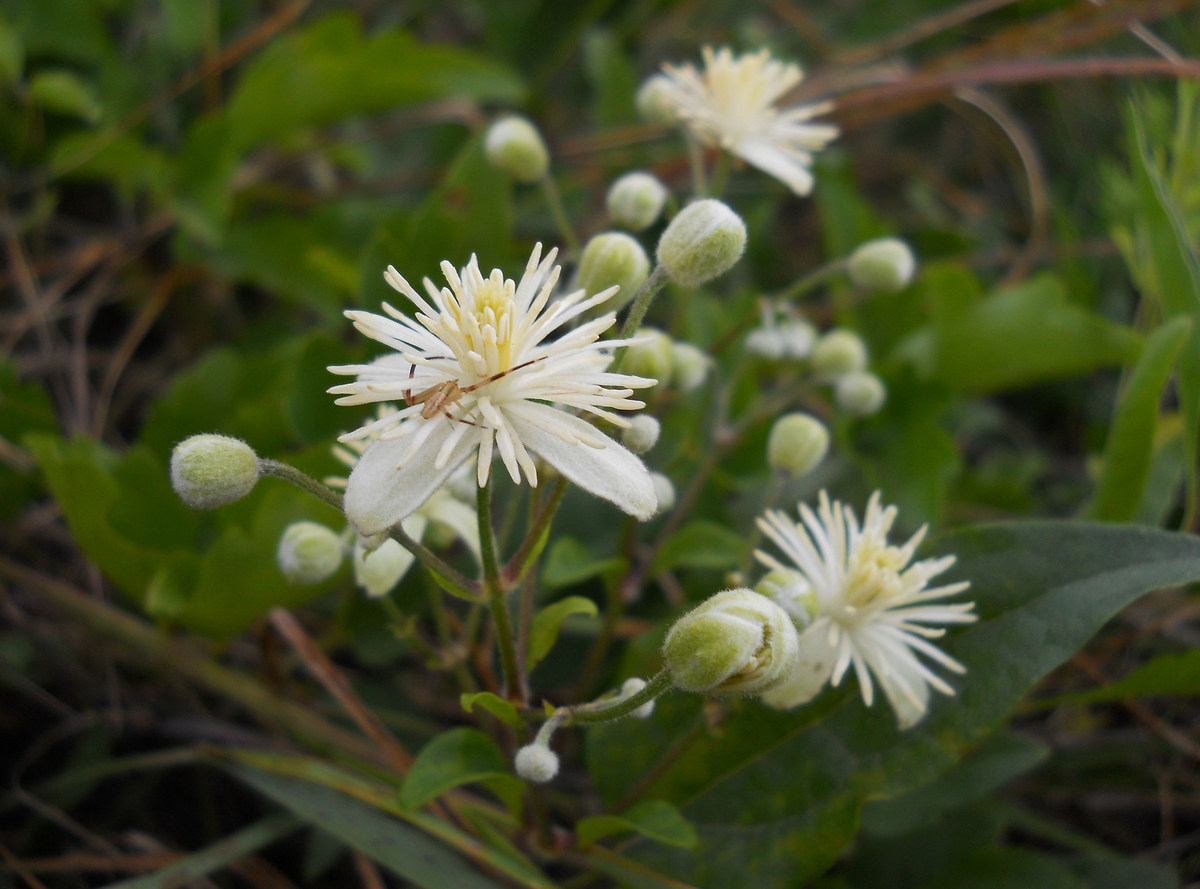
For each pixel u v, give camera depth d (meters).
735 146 0.14
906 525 0.15
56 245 0.19
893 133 0.24
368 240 0.18
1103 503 0.14
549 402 0.11
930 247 0.20
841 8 0.24
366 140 0.19
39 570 0.15
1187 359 0.14
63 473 0.13
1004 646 0.12
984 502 0.17
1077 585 0.11
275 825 0.13
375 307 0.14
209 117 0.17
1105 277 0.21
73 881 0.14
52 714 0.14
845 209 0.19
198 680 0.14
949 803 0.13
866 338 0.19
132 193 0.17
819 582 0.12
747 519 0.15
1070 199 0.22
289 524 0.13
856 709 0.12
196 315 0.19
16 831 0.14
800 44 0.23
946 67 0.19
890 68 0.19
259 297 0.20
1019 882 0.13
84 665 0.15
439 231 0.15
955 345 0.17
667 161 0.19
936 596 0.11
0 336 0.17
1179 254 0.13
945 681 0.12
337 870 0.14
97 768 0.13
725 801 0.12
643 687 0.11
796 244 0.22
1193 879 0.14
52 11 0.17
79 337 0.17
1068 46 0.17
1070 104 0.22
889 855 0.14
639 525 0.13
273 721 0.14
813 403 0.17
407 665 0.15
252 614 0.13
